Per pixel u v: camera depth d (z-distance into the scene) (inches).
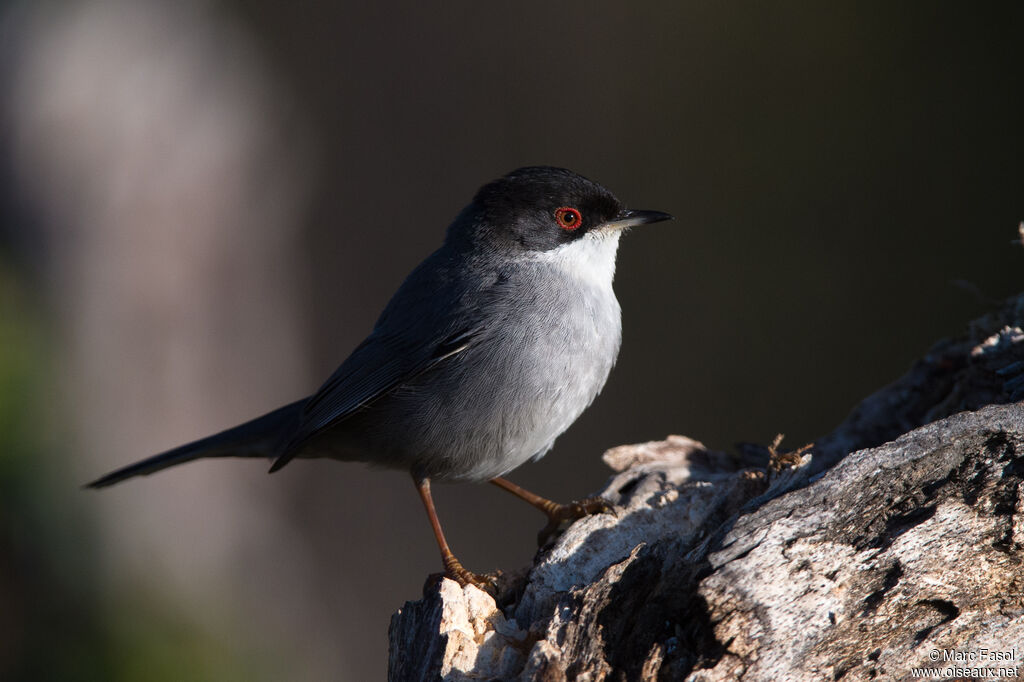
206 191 572.4
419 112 727.1
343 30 708.7
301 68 690.8
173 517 520.1
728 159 711.1
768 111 717.9
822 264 663.1
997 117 656.4
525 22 749.3
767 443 623.2
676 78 743.1
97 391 488.4
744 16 743.7
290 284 635.5
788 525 176.1
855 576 169.0
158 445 520.7
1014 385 216.5
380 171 710.5
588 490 634.8
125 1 577.3
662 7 762.8
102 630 381.7
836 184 680.4
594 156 730.8
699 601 168.7
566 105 741.3
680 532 214.2
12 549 377.7
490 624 194.2
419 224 710.5
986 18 677.9
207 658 398.6
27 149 515.5
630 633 172.6
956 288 628.1
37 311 429.7
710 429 640.4
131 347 523.2
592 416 660.7
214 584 481.7
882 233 660.7
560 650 173.3
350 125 702.5
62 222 512.4
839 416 620.4
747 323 669.3
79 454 418.6
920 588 166.9
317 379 651.5
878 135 684.1
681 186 713.6
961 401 235.9
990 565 168.4
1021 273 619.8
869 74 702.5
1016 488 172.9
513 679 180.5
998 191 641.6
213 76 600.4
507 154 732.7
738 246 687.7
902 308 639.8
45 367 410.6
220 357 572.4
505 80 741.3
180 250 554.3
